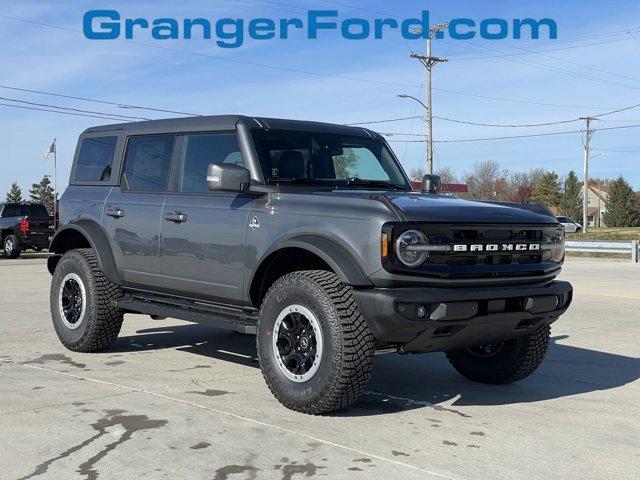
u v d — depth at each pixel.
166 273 6.34
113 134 7.27
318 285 4.95
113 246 6.88
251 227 5.57
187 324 9.27
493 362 6.14
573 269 21.88
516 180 111.94
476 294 4.90
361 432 4.73
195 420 4.88
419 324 4.71
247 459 4.15
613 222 101.75
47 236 24.17
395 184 6.49
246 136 5.87
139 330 8.75
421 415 5.20
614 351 7.96
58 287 7.30
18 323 9.05
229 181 5.46
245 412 5.11
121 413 5.02
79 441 4.42
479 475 3.99
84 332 7.04
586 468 4.16
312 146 6.13
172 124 6.60
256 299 5.67
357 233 4.87
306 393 4.96
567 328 9.60
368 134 6.68
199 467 4.02
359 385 4.87
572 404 5.62
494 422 5.06
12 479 3.81
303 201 5.33
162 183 6.54
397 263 4.73
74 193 7.50
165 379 6.10
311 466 4.06
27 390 5.63
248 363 6.82
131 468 3.98
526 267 5.28
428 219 4.83
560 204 104.81
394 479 3.89
